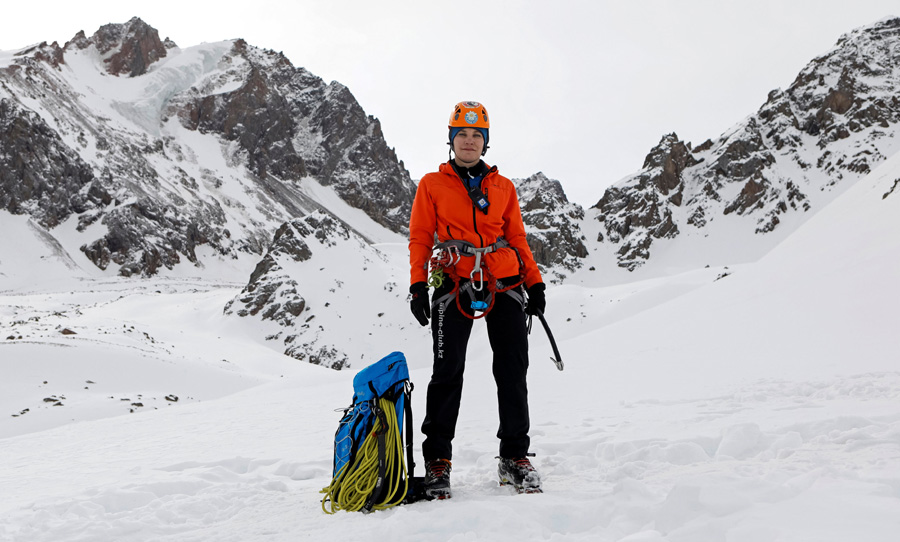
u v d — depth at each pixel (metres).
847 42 191.38
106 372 40.22
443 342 3.17
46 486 5.36
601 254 167.38
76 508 3.67
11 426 30.33
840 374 7.55
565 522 2.39
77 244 132.50
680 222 170.50
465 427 6.38
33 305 97.38
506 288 3.22
